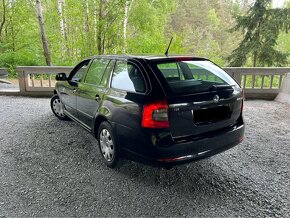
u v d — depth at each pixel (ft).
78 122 15.12
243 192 9.81
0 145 14.02
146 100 9.17
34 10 58.75
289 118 19.57
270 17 54.34
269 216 8.47
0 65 47.19
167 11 72.08
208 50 116.88
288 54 53.83
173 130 9.06
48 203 9.10
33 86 27.17
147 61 10.10
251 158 12.72
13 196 9.45
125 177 10.85
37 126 17.08
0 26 58.08
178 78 10.35
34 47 55.98
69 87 15.58
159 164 9.21
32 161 12.21
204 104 9.55
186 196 9.57
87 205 9.02
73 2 48.08
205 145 9.71
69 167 11.67
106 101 11.21
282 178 10.83
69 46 56.24
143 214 8.60
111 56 12.26
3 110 21.20
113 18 47.14
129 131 9.86
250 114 20.65
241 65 57.82
